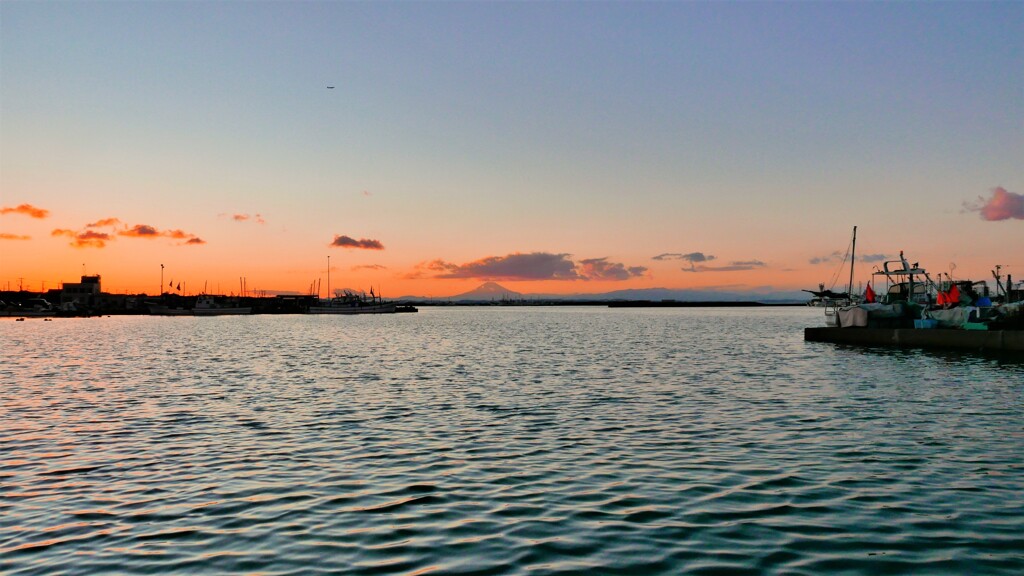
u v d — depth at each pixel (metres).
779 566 10.86
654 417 24.61
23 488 15.66
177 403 28.39
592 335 91.56
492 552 11.59
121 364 47.03
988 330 53.84
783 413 25.42
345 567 10.99
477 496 14.88
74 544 12.10
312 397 30.16
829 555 11.31
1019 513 13.46
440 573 10.70
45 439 21.02
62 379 37.44
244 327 127.50
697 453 18.83
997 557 11.19
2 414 25.59
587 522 13.09
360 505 14.30
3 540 12.31
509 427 22.78
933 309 62.84
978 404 27.55
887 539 12.05
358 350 62.34
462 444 20.16
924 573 10.57
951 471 16.77
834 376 37.97
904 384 34.19
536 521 13.19
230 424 23.52
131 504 14.45
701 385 34.00
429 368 43.94
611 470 17.03
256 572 10.80
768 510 13.73
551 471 16.97
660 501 14.41
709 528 12.70
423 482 16.03
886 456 18.39
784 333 95.31
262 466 17.62
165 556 11.50
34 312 188.00
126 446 20.03
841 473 16.61
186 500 14.70
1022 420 23.92
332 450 19.42
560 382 35.59
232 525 13.08
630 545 11.85
